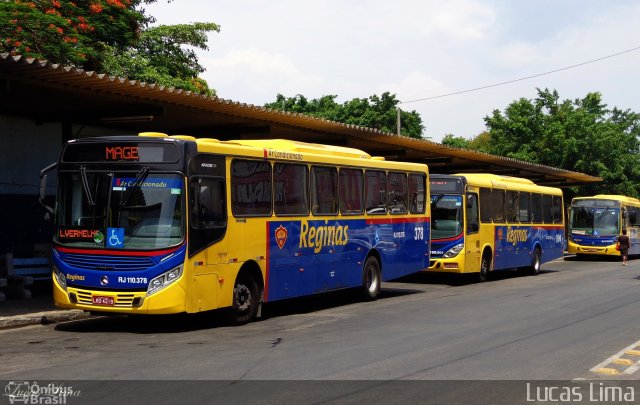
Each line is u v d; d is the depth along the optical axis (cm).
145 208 1227
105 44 2512
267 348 1079
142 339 1180
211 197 1281
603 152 4900
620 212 3988
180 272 1210
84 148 1270
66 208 1270
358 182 1733
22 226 1892
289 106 5628
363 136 2389
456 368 928
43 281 1822
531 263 2784
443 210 2278
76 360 981
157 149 1236
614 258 4259
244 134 2198
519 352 1047
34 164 1927
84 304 1236
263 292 1413
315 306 1698
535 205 2852
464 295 1947
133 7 2978
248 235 1367
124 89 1518
